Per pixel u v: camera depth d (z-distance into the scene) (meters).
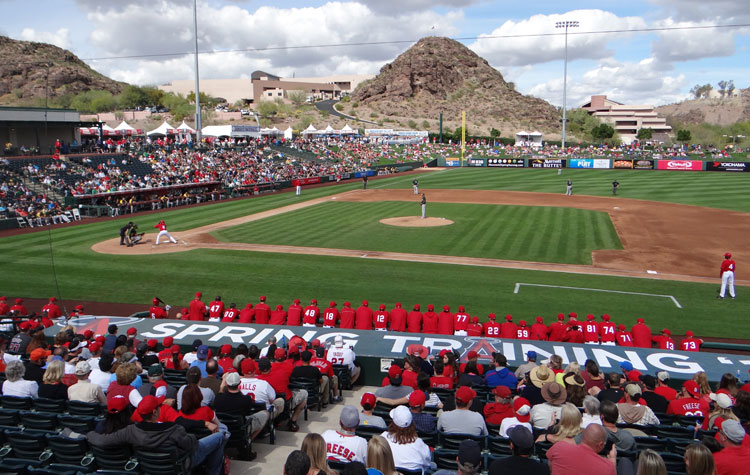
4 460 6.89
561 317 16.88
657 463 5.41
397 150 107.94
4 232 38.56
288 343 13.84
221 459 7.41
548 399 8.07
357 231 37.25
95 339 12.67
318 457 5.79
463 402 7.74
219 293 23.27
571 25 101.38
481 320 19.94
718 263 28.31
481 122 184.12
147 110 147.50
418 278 25.39
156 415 7.02
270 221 42.09
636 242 33.25
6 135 57.88
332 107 197.50
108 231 38.41
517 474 5.56
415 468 6.72
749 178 68.56
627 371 11.48
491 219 41.53
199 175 59.22
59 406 8.80
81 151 60.56
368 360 13.25
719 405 7.85
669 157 98.44
